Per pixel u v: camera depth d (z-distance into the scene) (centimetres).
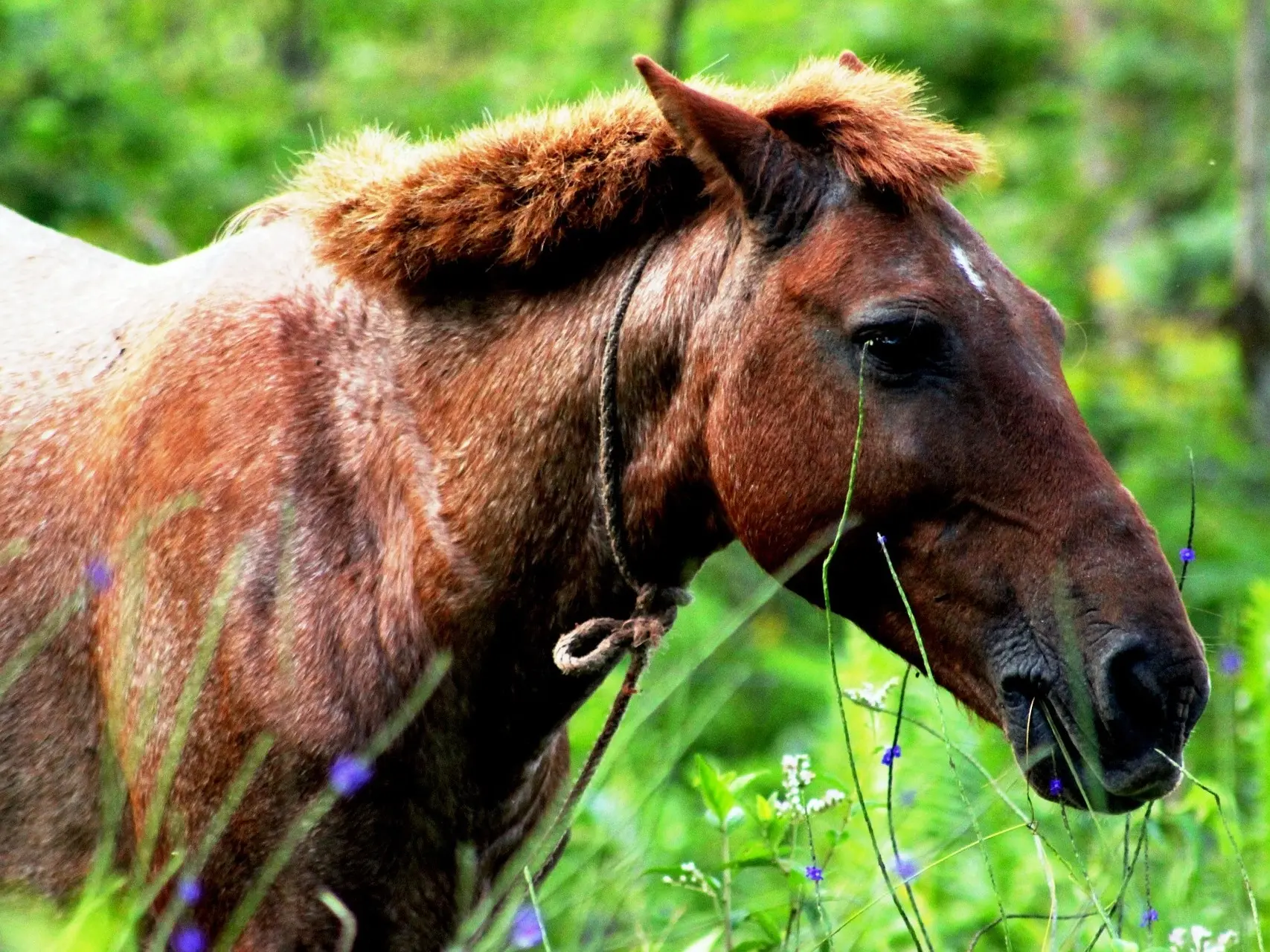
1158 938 803
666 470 692
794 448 664
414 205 707
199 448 693
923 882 908
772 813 728
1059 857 655
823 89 692
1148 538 631
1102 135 2466
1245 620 1024
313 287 720
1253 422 1966
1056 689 622
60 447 739
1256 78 1972
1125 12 2534
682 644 1480
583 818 943
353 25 2484
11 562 730
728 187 684
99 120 1775
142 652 690
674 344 690
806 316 662
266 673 664
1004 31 2327
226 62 2575
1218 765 1130
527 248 695
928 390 646
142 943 698
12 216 850
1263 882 868
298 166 802
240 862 672
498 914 727
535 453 693
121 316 766
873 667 1027
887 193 668
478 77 2300
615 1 2417
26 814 726
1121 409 1988
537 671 707
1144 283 2348
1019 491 635
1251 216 1975
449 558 689
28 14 1819
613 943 746
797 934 683
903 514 653
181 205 1817
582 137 705
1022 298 666
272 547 673
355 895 680
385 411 702
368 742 671
